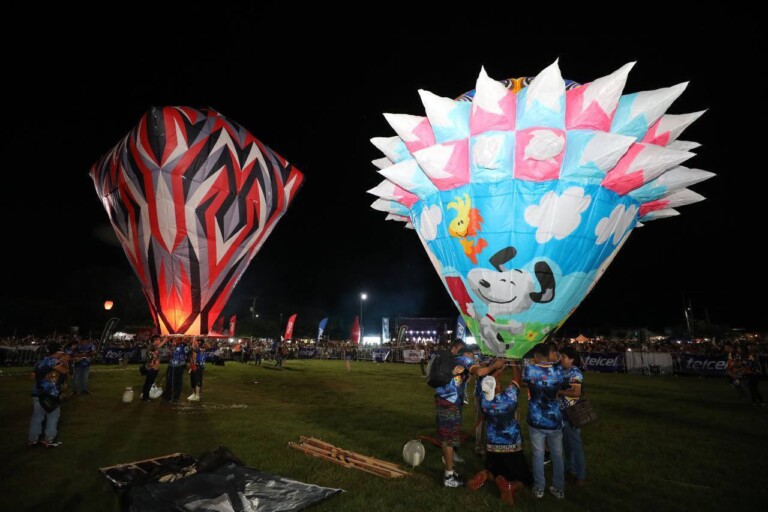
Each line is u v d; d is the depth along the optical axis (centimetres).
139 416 897
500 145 526
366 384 1593
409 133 598
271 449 648
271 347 3862
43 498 464
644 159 517
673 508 466
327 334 7294
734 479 554
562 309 569
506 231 543
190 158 1239
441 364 532
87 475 532
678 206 637
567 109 523
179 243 1261
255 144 1426
